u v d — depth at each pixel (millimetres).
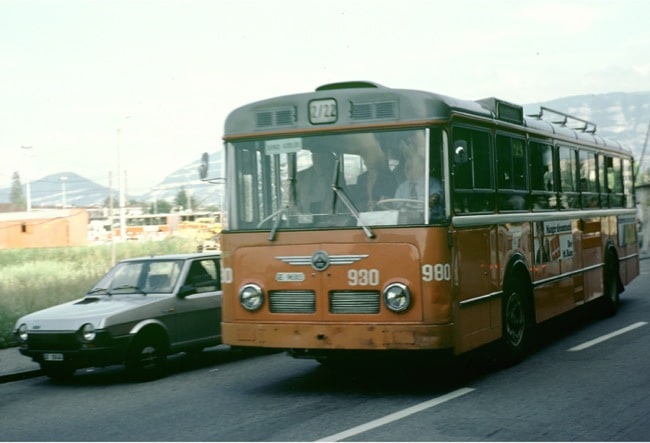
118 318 10898
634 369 10086
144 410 8992
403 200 8781
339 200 9016
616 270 16344
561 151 13367
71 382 11617
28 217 68000
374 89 9023
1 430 8320
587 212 14578
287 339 9102
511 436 7023
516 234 10930
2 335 15789
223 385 10484
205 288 12367
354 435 7242
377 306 8789
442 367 11016
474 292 9406
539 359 11234
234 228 9508
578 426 7320
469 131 9586
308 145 9211
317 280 9008
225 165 9648
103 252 46000
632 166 18547
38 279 26125
